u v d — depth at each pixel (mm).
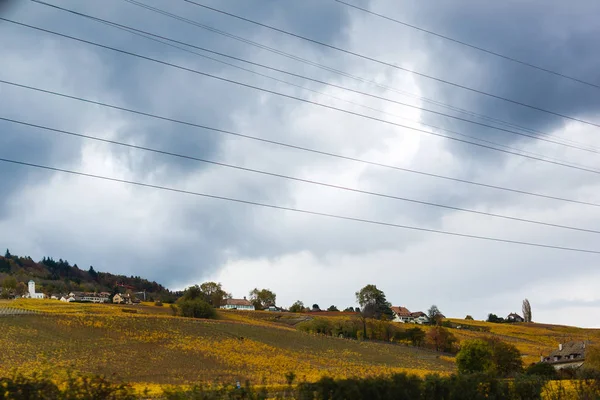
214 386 18188
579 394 23781
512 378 24438
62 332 87062
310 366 79312
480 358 79938
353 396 18031
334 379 18609
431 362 98938
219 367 71250
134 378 56312
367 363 90250
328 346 106500
